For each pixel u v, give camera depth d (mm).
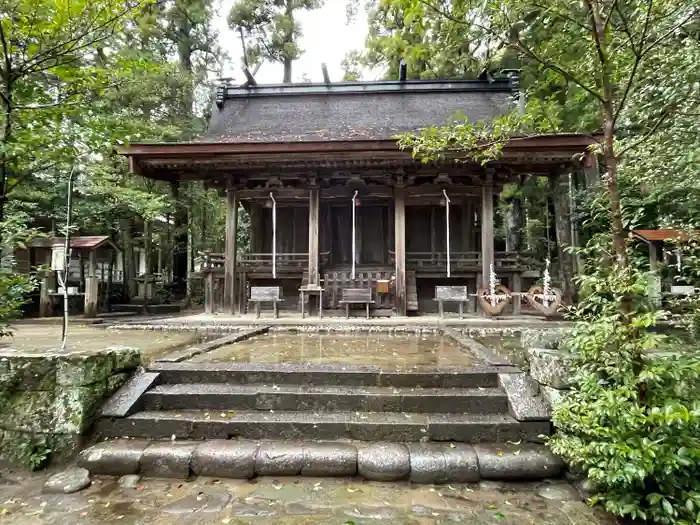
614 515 2602
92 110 4078
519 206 17875
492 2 3160
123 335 8062
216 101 14148
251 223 13633
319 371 4215
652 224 7355
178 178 11812
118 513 2670
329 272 12195
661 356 2723
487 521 2570
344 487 2980
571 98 9109
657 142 4160
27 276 4078
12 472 3322
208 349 5797
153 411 3814
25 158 3773
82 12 3760
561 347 3971
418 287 12391
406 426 3453
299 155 10383
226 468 3123
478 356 5223
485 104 13297
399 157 10383
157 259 21359
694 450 2289
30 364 3520
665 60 3932
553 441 2918
